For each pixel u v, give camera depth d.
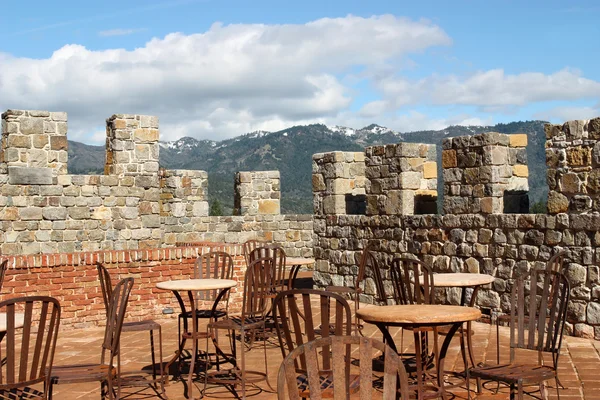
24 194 13.71
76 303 10.38
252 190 19.45
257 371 7.49
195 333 6.90
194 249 11.26
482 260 10.45
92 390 7.05
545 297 5.79
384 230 12.23
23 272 10.08
